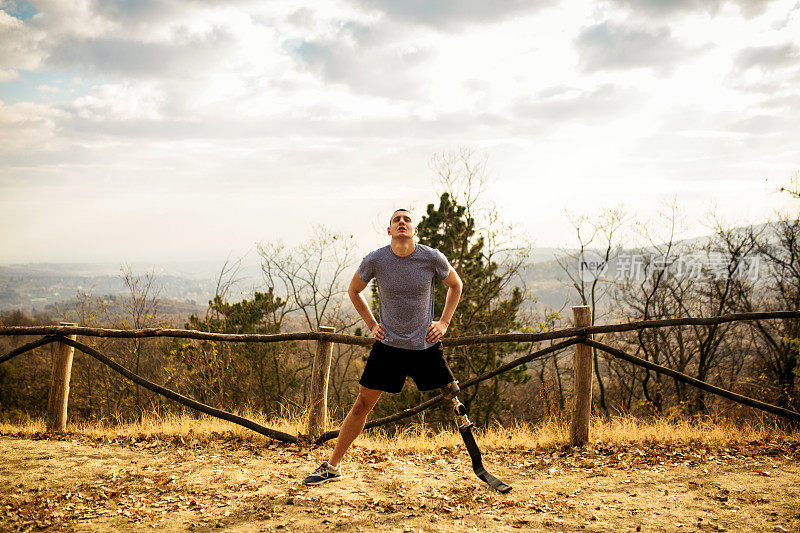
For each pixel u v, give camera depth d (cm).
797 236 1680
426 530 309
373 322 364
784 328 1612
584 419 510
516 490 385
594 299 1881
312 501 354
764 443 512
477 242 1683
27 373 1755
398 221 338
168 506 346
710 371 1875
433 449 527
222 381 1465
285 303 1709
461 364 1619
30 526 313
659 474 423
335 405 1580
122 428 593
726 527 314
